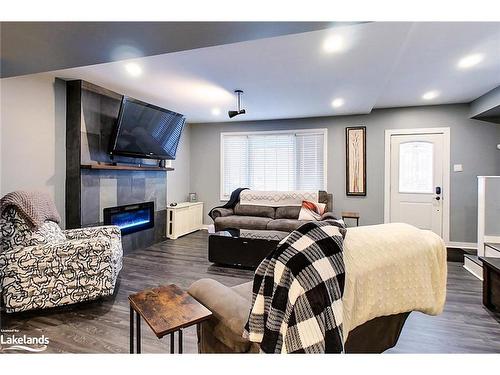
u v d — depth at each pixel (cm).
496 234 355
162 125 435
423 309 137
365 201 515
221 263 371
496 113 427
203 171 626
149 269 355
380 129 504
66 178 347
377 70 303
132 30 157
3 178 287
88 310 246
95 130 365
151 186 479
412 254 131
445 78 347
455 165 466
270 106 461
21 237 242
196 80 339
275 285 104
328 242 109
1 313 236
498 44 255
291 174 564
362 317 116
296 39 233
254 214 516
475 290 289
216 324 143
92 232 300
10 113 292
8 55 189
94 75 327
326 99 417
